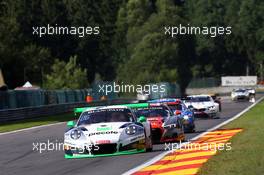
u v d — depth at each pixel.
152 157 58.25
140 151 62.09
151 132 72.19
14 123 156.00
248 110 169.62
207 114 132.88
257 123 100.00
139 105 71.50
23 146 85.25
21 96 182.12
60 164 58.12
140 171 48.59
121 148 60.66
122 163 54.97
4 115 158.00
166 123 73.62
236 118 130.88
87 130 61.66
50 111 193.75
